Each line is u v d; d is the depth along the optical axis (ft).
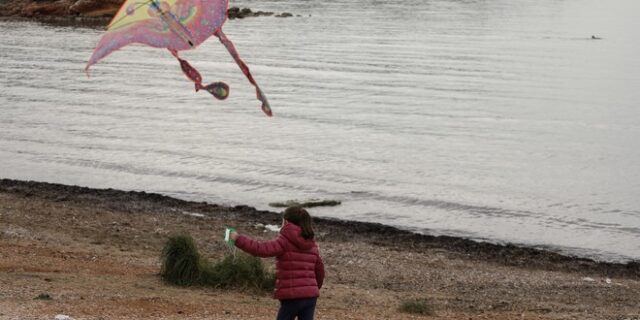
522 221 139.85
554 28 552.00
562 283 101.35
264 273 85.51
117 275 83.87
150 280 82.28
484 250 118.93
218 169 171.01
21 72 313.73
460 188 162.40
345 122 233.55
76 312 61.00
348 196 153.17
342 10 624.18
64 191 145.59
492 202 151.94
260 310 70.44
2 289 67.67
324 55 384.27
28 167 167.53
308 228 44.57
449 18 590.55
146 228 118.52
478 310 84.17
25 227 111.14
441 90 295.69
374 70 340.18
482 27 539.70
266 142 202.49
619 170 183.21
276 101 267.18
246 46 416.26
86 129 211.20
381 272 102.42
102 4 541.75
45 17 534.78
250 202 146.61
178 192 152.05
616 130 231.71
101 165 171.42
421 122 236.63
